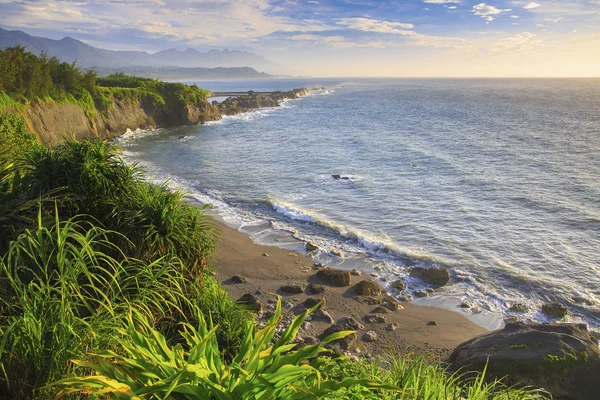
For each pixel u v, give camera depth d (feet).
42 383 12.03
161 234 24.04
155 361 10.36
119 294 18.42
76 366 12.68
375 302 49.70
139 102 237.86
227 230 75.20
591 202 93.86
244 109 356.38
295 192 103.19
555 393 29.99
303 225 79.00
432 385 15.79
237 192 102.63
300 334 41.37
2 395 11.68
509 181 112.68
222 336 26.14
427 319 46.88
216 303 28.02
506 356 31.94
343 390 11.82
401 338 42.47
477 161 140.46
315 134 212.64
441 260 63.36
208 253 28.04
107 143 25.88
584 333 34.45
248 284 53.67
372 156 150.20
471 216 84.48
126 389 9.18
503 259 64.18
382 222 81.35
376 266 61.11
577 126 231.71
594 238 73.00
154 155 154.10
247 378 10.05
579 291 54.24
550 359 30.71
